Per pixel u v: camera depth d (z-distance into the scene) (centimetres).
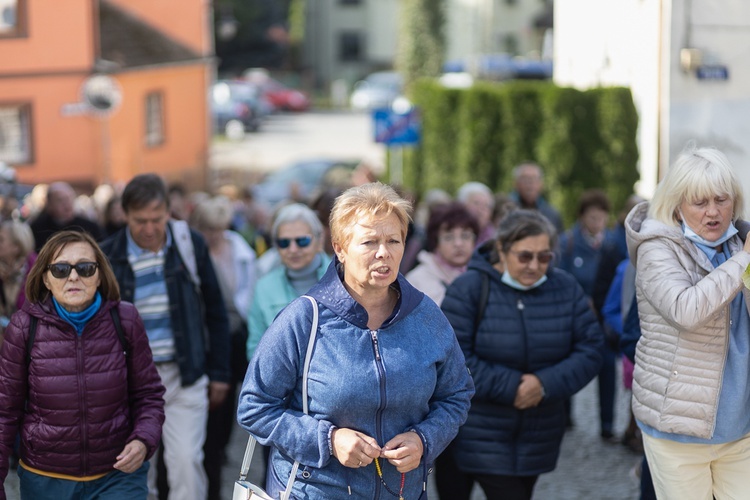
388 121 3906
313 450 867
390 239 870
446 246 1488
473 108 4378
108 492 1084
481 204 2144
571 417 2003
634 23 3316
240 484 926
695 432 1016
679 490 1048
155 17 6519
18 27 5281
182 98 6562
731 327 1019
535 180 2400
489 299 1248
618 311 1622
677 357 1021
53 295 1069
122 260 1334
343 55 16812
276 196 5731
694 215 1027
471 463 1239
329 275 899
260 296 1456
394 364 877
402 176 4666
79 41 5453
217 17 14975
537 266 1226
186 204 2692
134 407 1108
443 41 12794
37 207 2820
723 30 1421
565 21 4459
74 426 1057
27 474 1077
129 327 1091
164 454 1345
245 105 10681
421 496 909
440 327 913
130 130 5944
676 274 1014
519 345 1234
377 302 898
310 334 880
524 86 4334
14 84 5300
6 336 1060
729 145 1430
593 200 2119
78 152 5522
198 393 1360
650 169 3222
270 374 886
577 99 4141
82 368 1059
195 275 1366
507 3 13038
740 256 978
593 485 1691
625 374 1478
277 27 15925
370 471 888
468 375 945
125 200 1315
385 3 16575
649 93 3130
